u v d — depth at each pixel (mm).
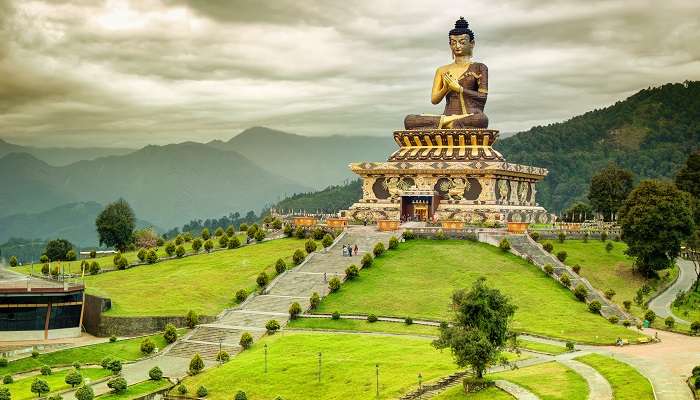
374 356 106000
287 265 153875
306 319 128250
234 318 131250
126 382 104688
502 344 91625
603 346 110750
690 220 147625
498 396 84812
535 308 128125
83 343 124500
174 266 162250
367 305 131875
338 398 93938
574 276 144875
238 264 158250
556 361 99750
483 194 191375
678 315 131375
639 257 149625
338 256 156625
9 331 125625
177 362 116312
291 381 100562
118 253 167000
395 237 158875
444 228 167500
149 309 133375
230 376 105062
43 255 183875
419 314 127438
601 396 81812
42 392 100375
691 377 84875
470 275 143000
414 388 92000
